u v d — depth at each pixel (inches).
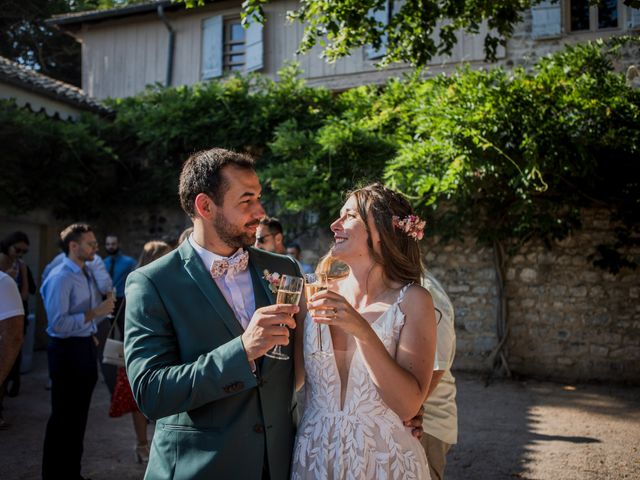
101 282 205.0
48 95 411.2
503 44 218.1
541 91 282.7
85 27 532.7
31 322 334.0
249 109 402.0
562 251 330.0
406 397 76.2
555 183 302.4
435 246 347.9
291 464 84.3
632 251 320.2
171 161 434.3
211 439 77.0
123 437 216.8
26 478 174.6
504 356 331.3
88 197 418.6
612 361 320.5
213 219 83.9
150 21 511.5
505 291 334.6
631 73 288.5
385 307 84.1
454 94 292.2
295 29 459.2
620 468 185.8
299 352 90.4
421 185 291.7
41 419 238.1
